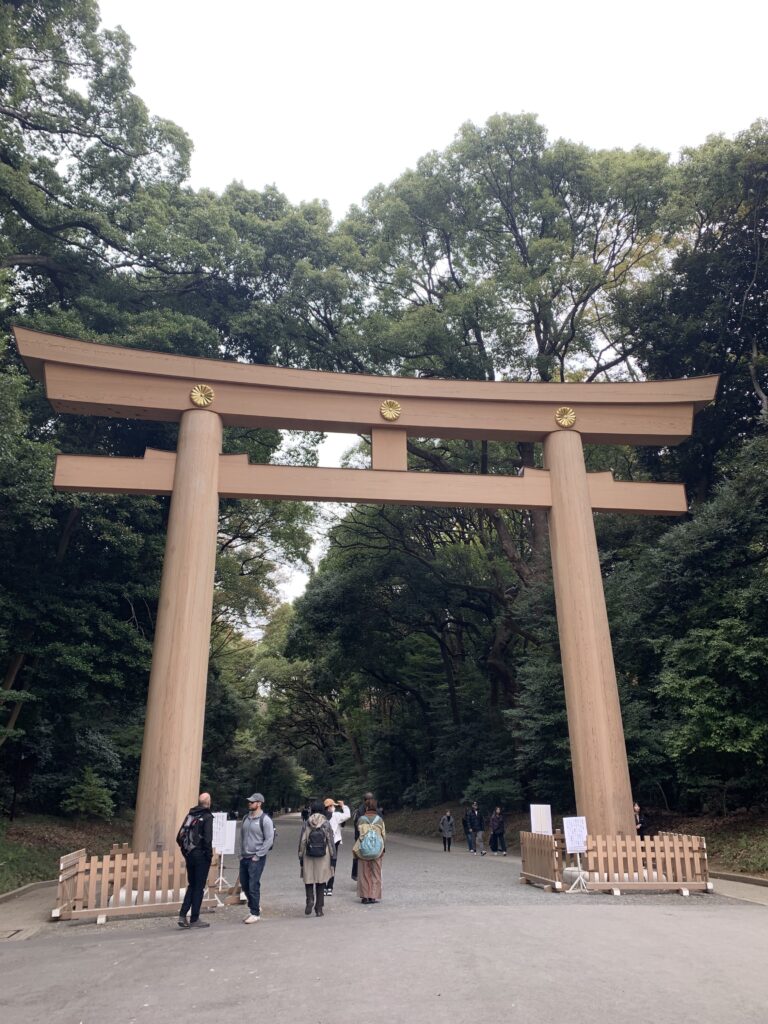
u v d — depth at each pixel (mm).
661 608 18297
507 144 26297
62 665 18547
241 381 14938
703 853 11781
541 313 26391
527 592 23859
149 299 24172
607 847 11930
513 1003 5059
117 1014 5168
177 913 10164
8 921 10297
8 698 16422
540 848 12891
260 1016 4934
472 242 28062
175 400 14656
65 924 9773
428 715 38469
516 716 21516
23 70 19281
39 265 22562
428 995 5289
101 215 21781
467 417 15766
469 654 35656
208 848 9086
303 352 27188
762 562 16859
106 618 19375
